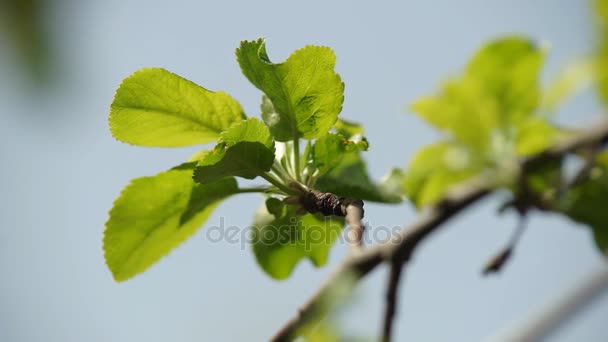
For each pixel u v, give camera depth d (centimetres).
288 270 56
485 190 61
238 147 50
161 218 53
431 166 63
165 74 51
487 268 58
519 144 63
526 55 64
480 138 63
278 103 51
